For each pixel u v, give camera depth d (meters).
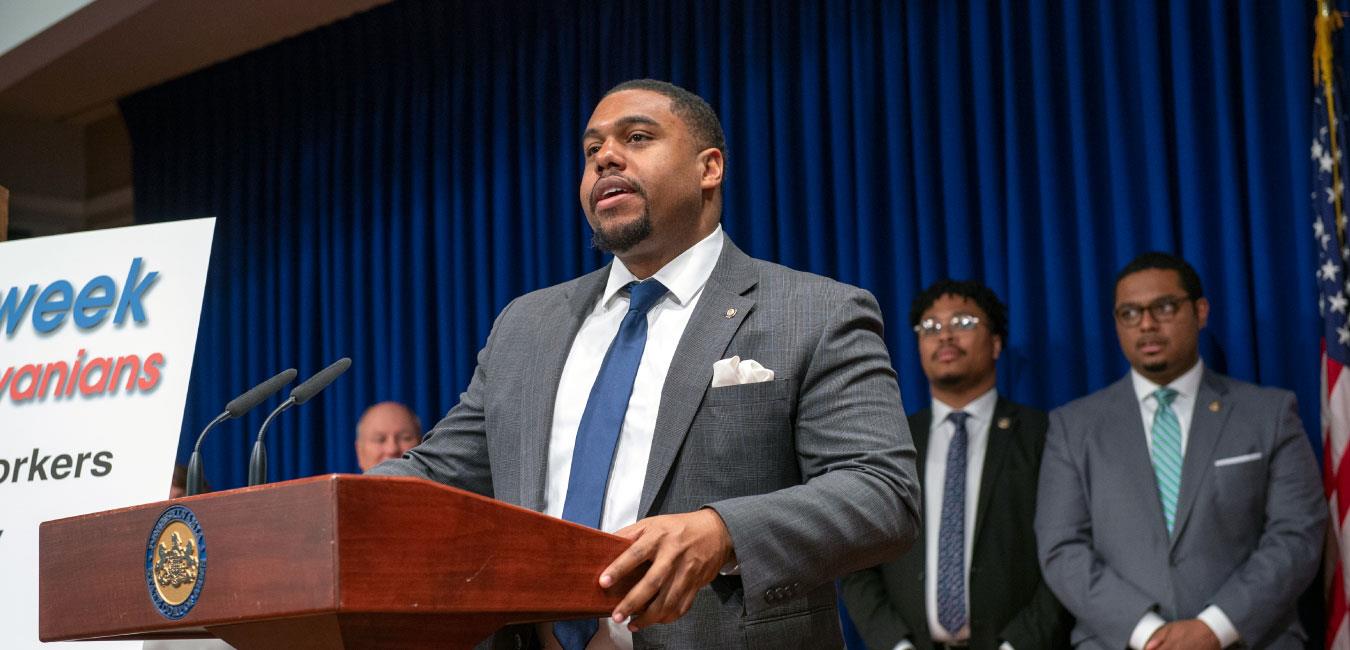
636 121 1.64
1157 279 3.05
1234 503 2.82
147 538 1.04
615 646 1.40
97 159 6.15
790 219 4.07
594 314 1.66
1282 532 2.77
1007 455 3.20
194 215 5.62
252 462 1.56
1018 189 3.68
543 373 1.59
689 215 1.62
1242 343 3.27
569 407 1.56
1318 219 3.11
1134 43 3.57
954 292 3.37
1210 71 3.46
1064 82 3.70
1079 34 3.64
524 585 1.04
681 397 1.46
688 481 1.43
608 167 1.62
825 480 1.34
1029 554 3.10
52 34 4.97
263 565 0.95
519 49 4.77
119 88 5.80
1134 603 2.77
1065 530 2.96
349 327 5.12
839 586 3.26
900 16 3.94
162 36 5.29
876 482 1.36
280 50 5.44
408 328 4.96
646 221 1.59
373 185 5.11
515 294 4.70
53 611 1.12
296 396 1.59
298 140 5.38
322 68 5.30
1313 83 3.25
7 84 5.34
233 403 1.57
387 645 1.03
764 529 1.25
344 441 5.03
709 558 1.21
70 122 6.17
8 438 2.00
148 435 1.96
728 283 1.58
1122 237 3.49
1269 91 3.35
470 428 1.67
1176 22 3.47
